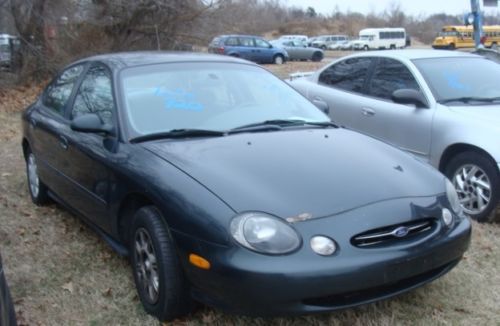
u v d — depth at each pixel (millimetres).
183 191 3082
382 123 5926
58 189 4711
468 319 3363
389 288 3043
